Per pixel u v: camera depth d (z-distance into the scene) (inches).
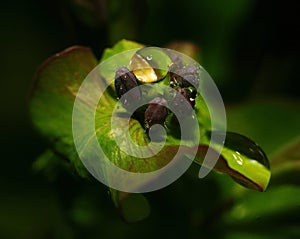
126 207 4.3
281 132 5.8
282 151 4.9
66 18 5.2
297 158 4.8
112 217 5.5
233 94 6.5
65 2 5.2
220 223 5.3
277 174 4.9
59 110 4.6
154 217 5.4
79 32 5.2
